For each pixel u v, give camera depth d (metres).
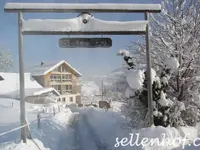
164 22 12.13
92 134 12.41
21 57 8.43
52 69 46.19
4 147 8.20
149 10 8.66
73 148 9.81
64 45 8.70
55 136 11.65
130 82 10.02
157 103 9.82
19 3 8.24
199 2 11.87
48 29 8.45
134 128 10.34
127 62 11.67
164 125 9.62
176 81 11.36
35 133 11.16
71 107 34.25
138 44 12.78
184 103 10.97
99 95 51.81
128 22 8.76
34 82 44.34
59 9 8.35
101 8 8.50
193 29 11.41
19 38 8.38
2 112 22.48
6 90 39.75
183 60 11.04
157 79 9.84
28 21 8.38
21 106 8.48
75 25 8.54
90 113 21.69
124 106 11.46
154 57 11.82
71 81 49.88
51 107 27.33
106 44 8.78
